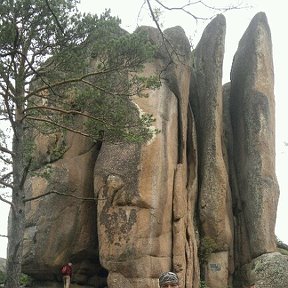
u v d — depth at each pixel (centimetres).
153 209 2564
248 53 3231
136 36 1844
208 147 3005
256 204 2964
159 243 2556
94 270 2798
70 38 1778
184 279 2595
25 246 2708
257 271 2683
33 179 2803
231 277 2948
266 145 3031
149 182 2588
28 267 2700
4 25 1639
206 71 3145
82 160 2814
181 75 2889
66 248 2711
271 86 3181
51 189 2753
